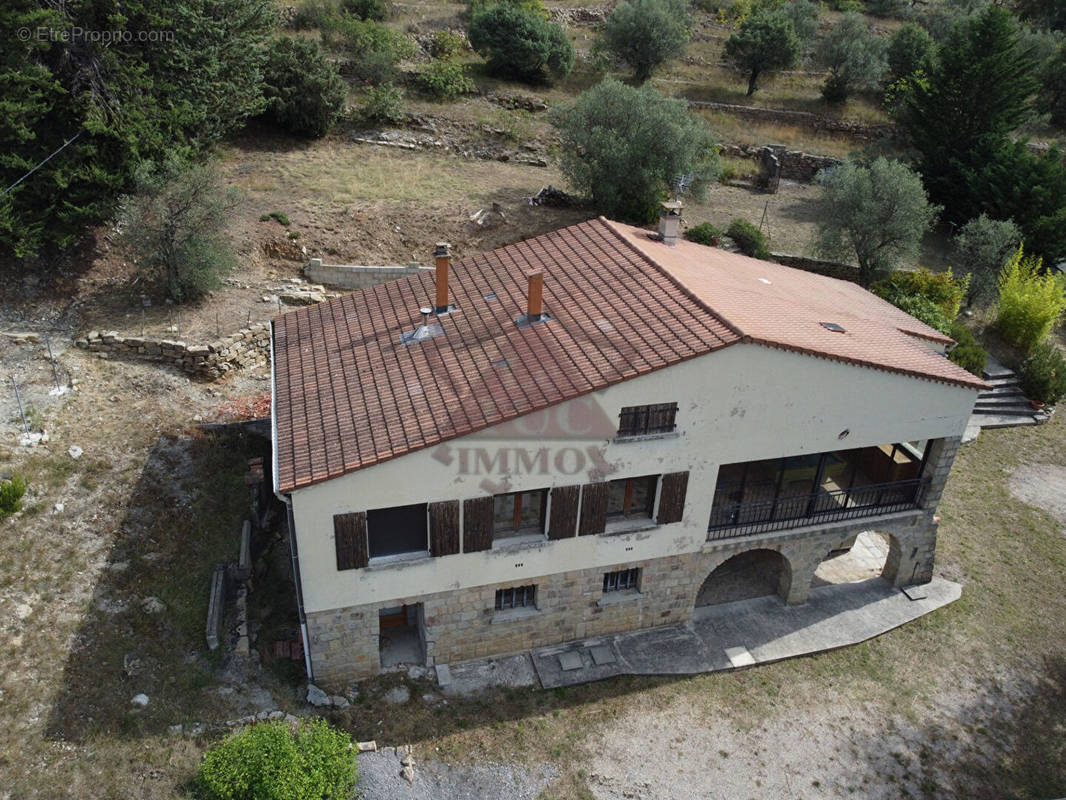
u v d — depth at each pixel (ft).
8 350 84.02
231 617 67.62
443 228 117.50
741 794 60.18
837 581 81.00
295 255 107.86
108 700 59.41
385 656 67.97
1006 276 123.54
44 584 65.00
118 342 86.22
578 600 68.03
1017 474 101.35
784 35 169.78
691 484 64.59
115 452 76.54
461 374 62.03
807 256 127.95
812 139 164.76
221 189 96.58
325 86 133.39
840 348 63.93
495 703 65.00
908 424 68.44
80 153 91.81
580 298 68.44
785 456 66.28
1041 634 77.10
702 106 168.45
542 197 127.95
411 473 56.44
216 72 112.27
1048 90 185.57
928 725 67.00
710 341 58.34
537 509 63.93
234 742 54.19
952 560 85.61
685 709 66.28
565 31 177.99
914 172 141.69
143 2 100.94
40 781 54.08
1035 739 66.74
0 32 85.81
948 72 147.13
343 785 54.39
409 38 163.73
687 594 71.82
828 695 68.80
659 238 82.28
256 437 82.43
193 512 74.28
